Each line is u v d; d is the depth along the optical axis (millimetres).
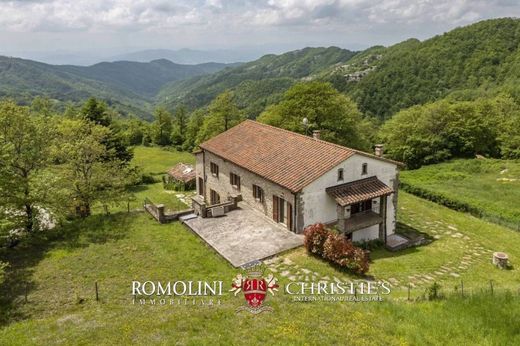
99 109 55125
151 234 27047
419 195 43812
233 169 31844
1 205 26359
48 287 20359
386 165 28500
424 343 13266
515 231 34000
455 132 68188
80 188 33375
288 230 26219
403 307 16125
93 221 30125
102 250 24734
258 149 31234
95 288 19438
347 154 26234
